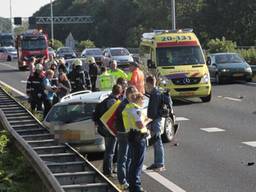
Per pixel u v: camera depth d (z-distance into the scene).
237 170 13.66
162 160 14.00
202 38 96.44
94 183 10.95
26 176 12.72
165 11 112.00
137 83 19.62
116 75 21.66
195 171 13.71
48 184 10.60
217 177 13.02
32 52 59.62
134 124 11.53
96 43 144.62
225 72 37.97
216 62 39.22
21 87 39.50
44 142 14.78
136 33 115.00
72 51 67.00
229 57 39.66
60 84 21.28
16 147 15.05
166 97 14.02
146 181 12.90
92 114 14.27
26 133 16.52
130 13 135.75
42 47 60.03
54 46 105.31
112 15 142.12
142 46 31.58
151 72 29.00
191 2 103.94
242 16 93.00
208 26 96.94
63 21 152.75
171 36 29.58
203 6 98.38
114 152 13.59
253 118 22.45
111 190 10.25
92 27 150.88
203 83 28.11
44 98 21.81
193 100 29.69
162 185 12.48
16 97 32.44
